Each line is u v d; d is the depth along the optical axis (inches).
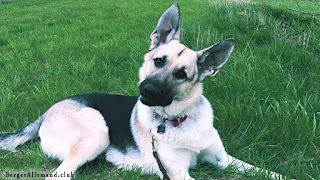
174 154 31.7
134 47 70.7
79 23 106.7
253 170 33.0
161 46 33.2
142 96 30.2
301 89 47.5
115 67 62.9
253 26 75.8
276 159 35.9
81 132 35.1
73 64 62.6
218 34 71.7
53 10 148.1
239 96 46.1
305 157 36.1
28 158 35.2
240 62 55.4
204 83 49.7
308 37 62.9
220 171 33.7
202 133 32.2
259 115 41.2
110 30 93.7
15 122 43.3
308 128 38.1
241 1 89.5
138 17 116.2
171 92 30.5
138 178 32.7
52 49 75.0
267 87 47.6
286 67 57.2
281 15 80.4
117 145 35.9
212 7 94.2
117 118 36.7
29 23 111.9
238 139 38.4
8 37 90.0
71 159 32.8
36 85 55.6
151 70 31.9
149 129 33.0
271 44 64.1
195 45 66.1
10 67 62.7
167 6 150.0
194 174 33.5
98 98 38.9
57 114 37.3
